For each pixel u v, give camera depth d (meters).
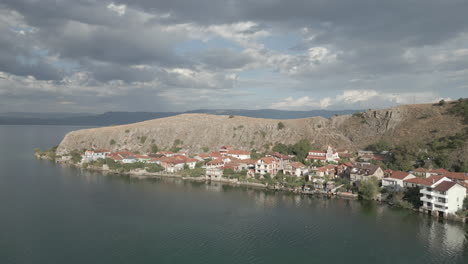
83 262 72.81
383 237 86.44
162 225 96.00
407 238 85.50
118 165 189.12
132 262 73.00
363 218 101.62
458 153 145.12
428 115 194.25
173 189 142.00
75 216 103.75
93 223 97.56
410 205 109.69
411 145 163.12
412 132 185.12
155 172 179.12
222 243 83.31
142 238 86.38
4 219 100.25
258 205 116.69
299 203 119.00
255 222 98.62
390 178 123.31
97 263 72.38
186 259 74.50
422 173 130.25
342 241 84.38
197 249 79.81
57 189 139.50
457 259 74.06
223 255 76.50
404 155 155.88
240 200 123.38
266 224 96.94
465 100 193.00
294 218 102.25
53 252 77.69
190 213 107.38
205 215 105.38
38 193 132.12
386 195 119.81
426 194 105.69
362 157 172.50
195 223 97.88
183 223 97.81
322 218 101.88
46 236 87.38
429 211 103.94
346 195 128.12
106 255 76.38
